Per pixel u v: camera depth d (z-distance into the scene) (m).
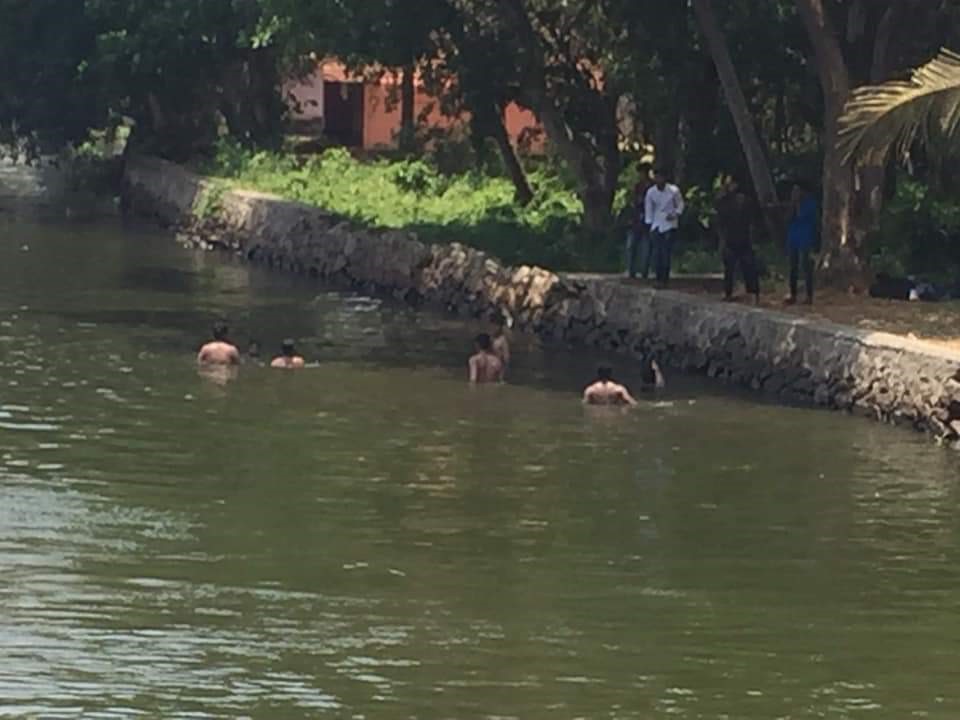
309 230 45.16
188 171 56.97
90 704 14.47
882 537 19.81
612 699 14.83
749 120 34.69
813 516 20.66
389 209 47.22
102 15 58.97
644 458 23.50
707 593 17.70
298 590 17.52
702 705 14.75
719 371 29.77
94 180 66.25
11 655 15.52
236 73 60.12
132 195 61.53
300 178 52.62
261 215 48.12
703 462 23.28
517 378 29.36
